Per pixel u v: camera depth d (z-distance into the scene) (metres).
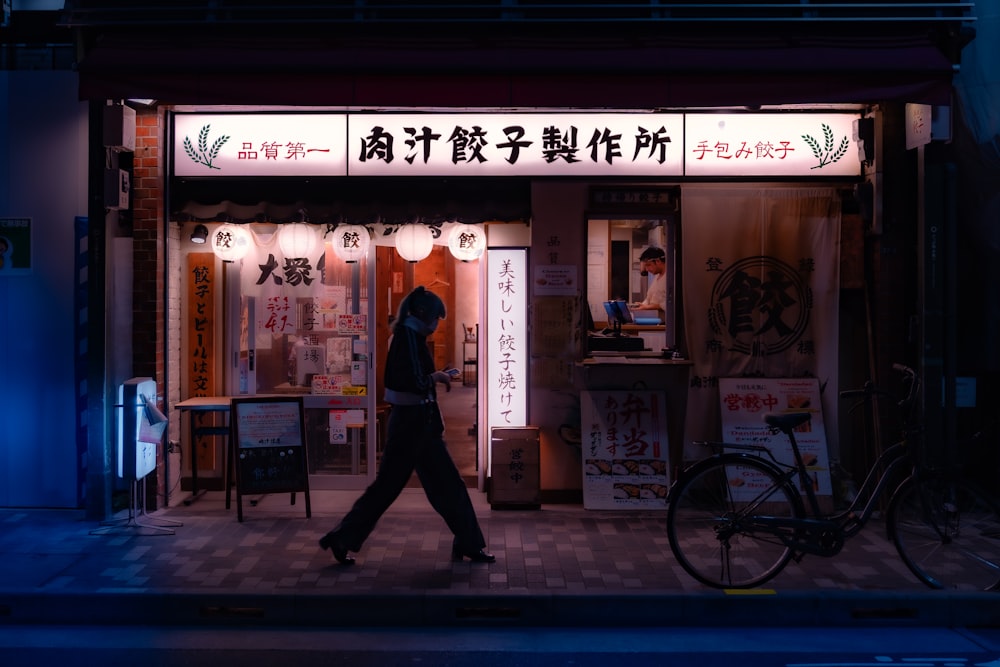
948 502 6.07
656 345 9.45
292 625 5.55
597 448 7.82
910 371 6.39
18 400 7.83
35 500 7.85
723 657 5.05
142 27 7.22
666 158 7.86
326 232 8.30
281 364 8.40
